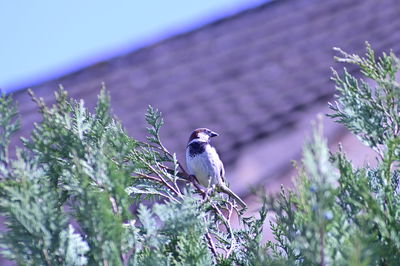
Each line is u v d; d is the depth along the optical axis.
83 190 4.50
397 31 19.97
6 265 11.62
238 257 5.60
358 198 4.81
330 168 4.31
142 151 6.46
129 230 4.69
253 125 16.86
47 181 4.89
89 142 5.17
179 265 4.76
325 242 4.17
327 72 18.91
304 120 16.02
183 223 4.81
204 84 21.08
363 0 23.25
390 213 4.66
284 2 25.59
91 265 4.47
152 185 6.29
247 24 24.97
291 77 19.56
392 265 4.47
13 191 4.54
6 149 4.91
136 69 23.64
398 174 5.52
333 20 22.66
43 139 5.08
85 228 4.52
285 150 15.15
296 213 4.60
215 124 17.83
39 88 23.50
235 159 15.22
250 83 20.17
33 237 4.50
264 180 14.36
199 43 24.64
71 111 5.54
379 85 5.55
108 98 5.37
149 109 6.82
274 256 5.11
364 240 4.09
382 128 5.46
